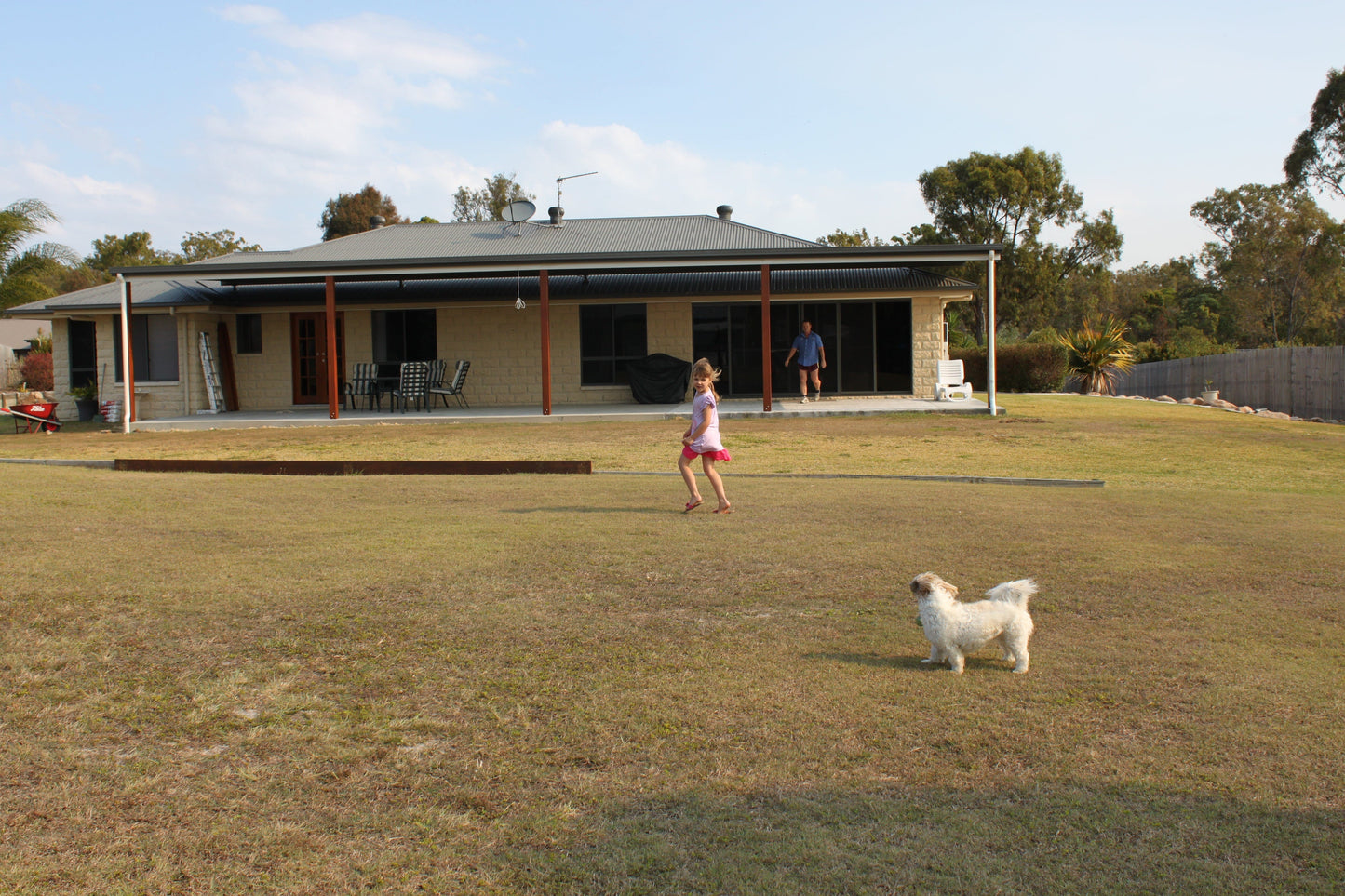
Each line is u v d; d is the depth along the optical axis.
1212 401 21.91
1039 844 2.84
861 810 3.05
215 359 20.22
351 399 19.91
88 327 21.16
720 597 5.42
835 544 6.73
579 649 4.59
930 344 20.33
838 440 14.11
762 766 3.38
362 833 2.97
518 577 5.82
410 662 4.41
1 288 29.98
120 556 6.27
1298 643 4.62
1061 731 3.63
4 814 3.06
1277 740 3.53
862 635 4.79
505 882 2.69
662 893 2.62
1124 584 5.68
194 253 64.25
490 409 19.61
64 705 3.92
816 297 20.11
